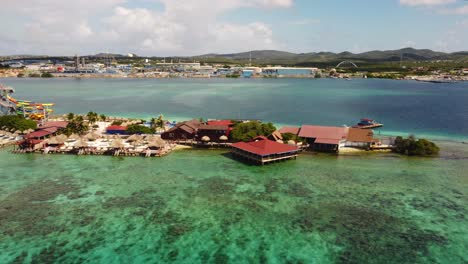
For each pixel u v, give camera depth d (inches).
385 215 1668.3
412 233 1502.2
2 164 2437.3
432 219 1627.7
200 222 1596.9
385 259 1316.4
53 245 1400.1
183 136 3107.8
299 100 6845.5
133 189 1983.3
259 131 2962.6
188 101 6594.5
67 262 1290.6
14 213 1667.1
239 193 1932.8
